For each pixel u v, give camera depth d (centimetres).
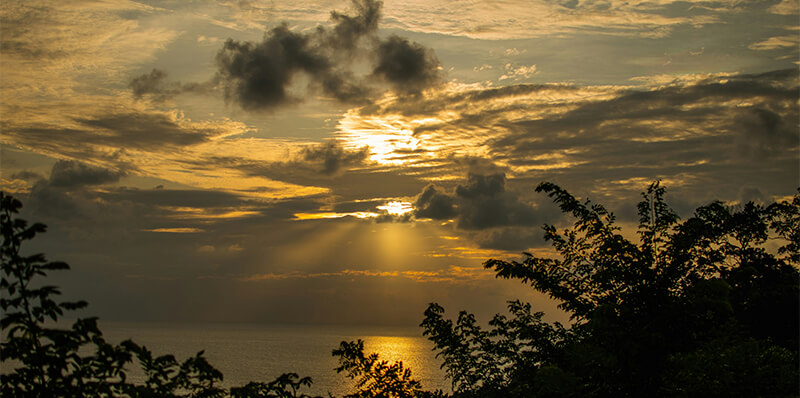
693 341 880
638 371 868
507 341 1212
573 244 1093
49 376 629
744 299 1002
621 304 959
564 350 1072
